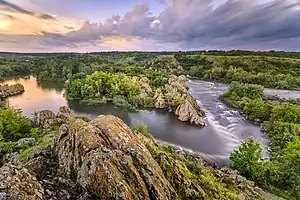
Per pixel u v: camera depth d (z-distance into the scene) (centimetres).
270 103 10138
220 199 2842
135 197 1844
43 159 2362
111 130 2322
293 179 4425
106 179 1855
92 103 12019
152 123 8894
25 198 1588
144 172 2020
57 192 1856
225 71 19175
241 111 10031
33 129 6366
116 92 12962
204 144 6862
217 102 11569
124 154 2061
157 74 17212
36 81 19712
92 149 2111
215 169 4675
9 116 6794
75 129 2366
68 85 14638
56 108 11062
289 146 5328
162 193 2002
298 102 10525
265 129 7869
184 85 13962
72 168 2136
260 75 16900
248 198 3562
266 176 4638
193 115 8962
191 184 2609
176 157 3525
